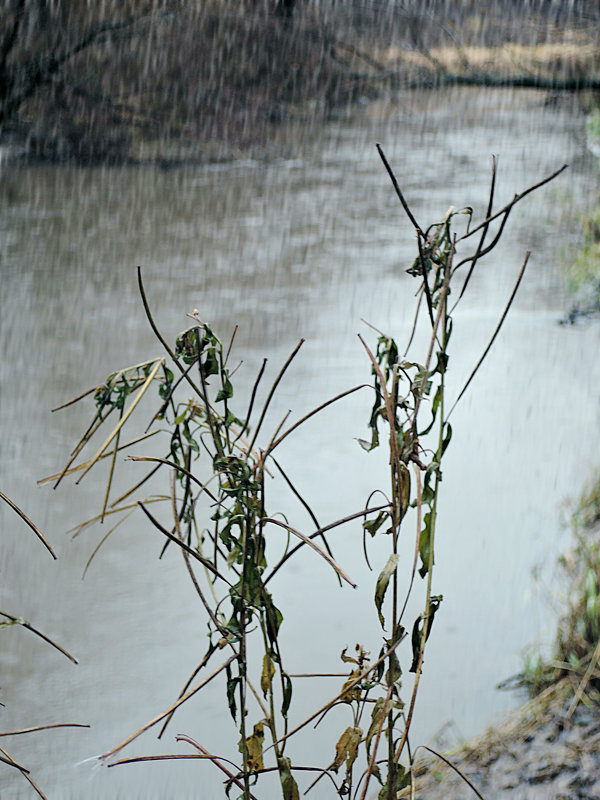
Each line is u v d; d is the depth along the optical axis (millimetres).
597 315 7730
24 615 3791
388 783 1835
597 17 22844
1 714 3227
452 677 3312
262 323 7977
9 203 14234
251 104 20594
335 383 6324
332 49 19734
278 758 1797
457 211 1747
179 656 3525
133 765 2967
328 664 3436
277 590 3896
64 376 6688
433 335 1750
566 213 11094
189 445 1777
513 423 5520
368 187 15047
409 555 4152
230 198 14492
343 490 4770
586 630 3225
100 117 18656
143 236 11852
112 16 20234
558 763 2730
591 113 12719
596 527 4156
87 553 4254
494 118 20641
